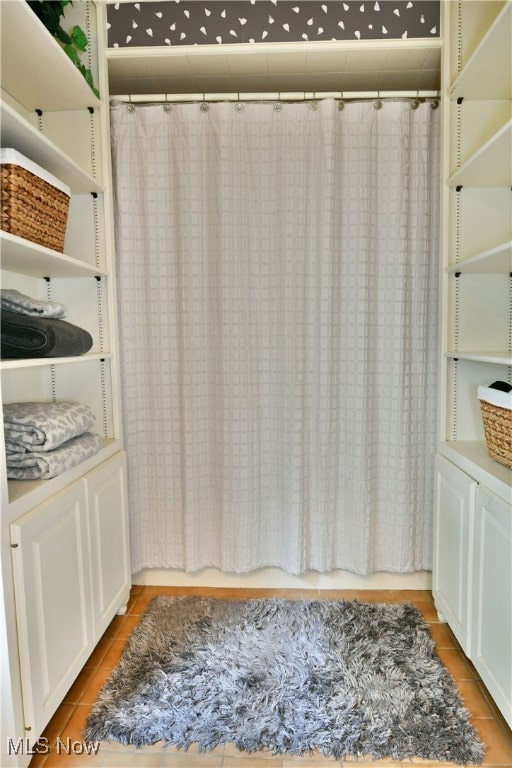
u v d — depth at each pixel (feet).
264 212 6.41
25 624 3.79
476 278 6.02
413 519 6.72
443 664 5.26
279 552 6.93
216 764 4.12
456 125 5.87
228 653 5.38
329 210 6.20
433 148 6.29
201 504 6.85
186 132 6.32
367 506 6.61
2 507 3.61
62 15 5.47
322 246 6.28
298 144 6.28
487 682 4.57
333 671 5.08
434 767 4.08
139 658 5.33
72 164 5.16
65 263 5.12
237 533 6.72
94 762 4.15
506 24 4.34
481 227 5.99
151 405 6.76
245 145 6.28
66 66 5.03
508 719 4.14
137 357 6.66
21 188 4.22
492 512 4.50
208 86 6.74
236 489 6.65
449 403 6.12
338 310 6.48
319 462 6.62
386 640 5.61
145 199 6.48
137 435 6.76
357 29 5.94
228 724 4.43
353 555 6.75
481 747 4.21
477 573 4.85
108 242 6.20
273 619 6.06
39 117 6.13
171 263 6.54
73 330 5.09
